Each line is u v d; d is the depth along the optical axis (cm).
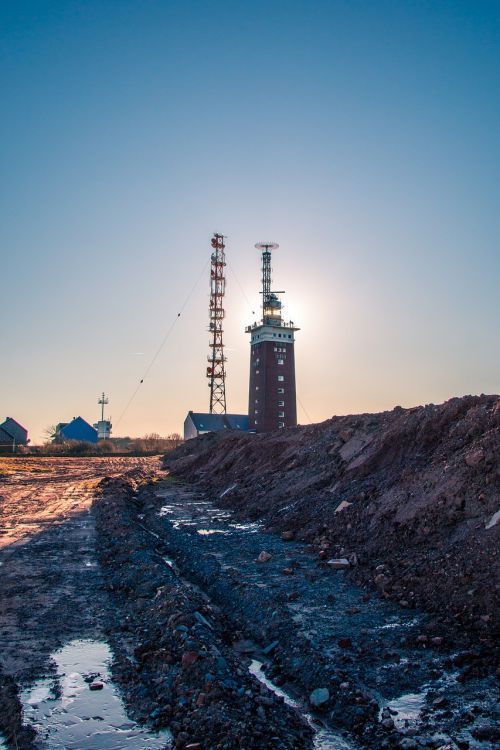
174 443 9775
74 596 1239
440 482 1444
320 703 754
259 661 936
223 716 664
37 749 645
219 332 8850
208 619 1099
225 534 1956
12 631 1019
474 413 1692
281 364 7956
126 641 964
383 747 646
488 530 1164
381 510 1564
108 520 2261
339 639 952
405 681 793
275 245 8675
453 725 677
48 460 7225
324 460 2392
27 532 2041
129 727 691
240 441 4056
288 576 1361
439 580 1109
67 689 789
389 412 2408
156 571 1359
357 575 1301
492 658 823
